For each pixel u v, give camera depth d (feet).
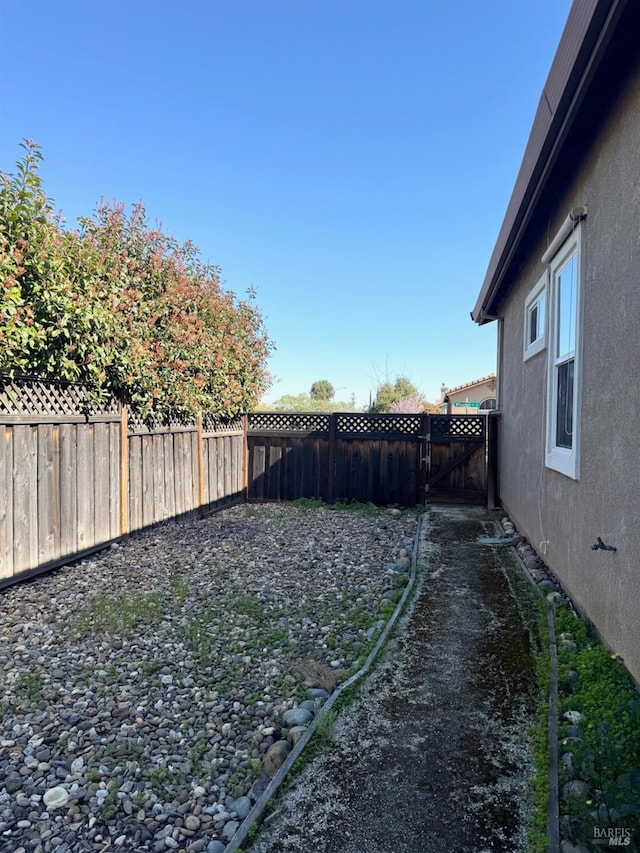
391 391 74.02
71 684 9.45
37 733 7.97
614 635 9.21
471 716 8.11
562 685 8.79
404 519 24.88
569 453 12.46
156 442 21.97
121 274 19.61
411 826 5.87
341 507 27.94
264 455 30.48
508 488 24.50
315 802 6.30
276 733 7.95
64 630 11.78
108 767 7.18
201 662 10.25
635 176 8.34
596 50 7.74
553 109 9.45
